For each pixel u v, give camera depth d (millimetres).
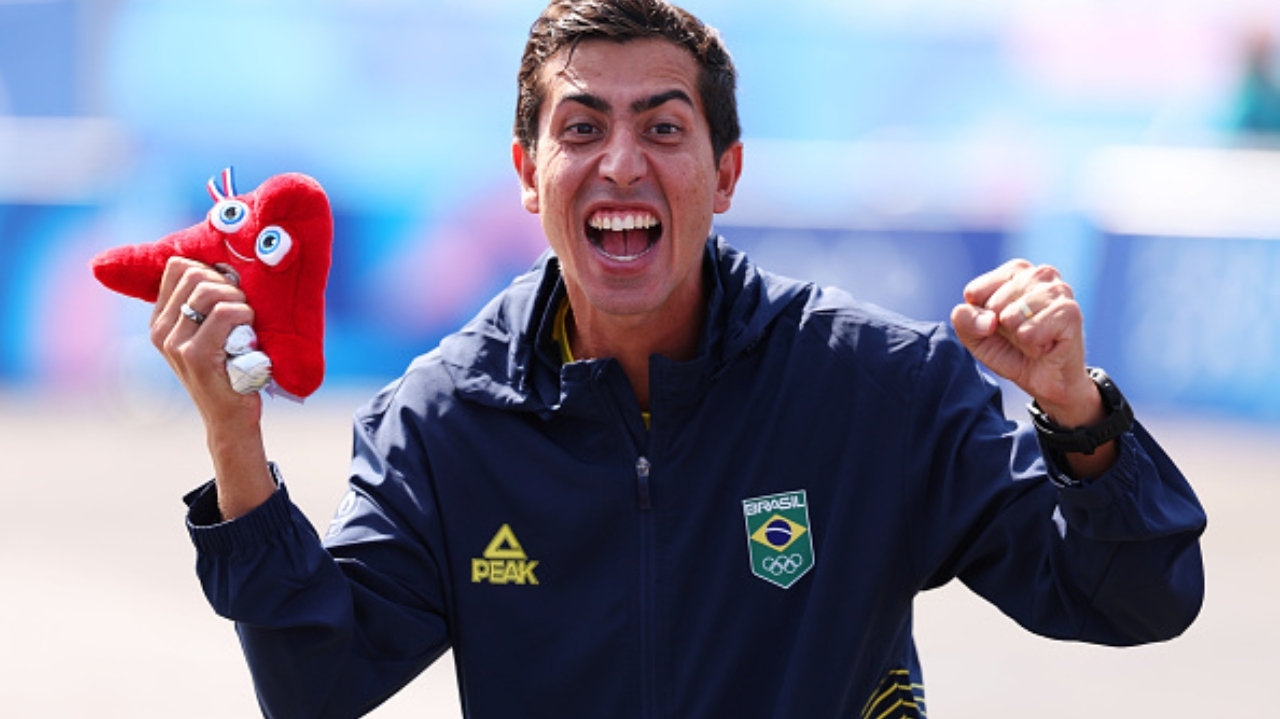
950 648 24375
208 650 24203
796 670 10156
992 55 38250
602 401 10359
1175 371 36750
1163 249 36812
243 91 37781
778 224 37219
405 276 37125
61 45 37812
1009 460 10062
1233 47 38062
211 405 9336
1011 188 37281
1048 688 22750
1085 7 38062
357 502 10453
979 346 9469
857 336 10531
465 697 10539
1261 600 26406
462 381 10609
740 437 10445
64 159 37969
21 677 22844
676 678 10211
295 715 9867
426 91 37688
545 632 10352
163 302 9414
